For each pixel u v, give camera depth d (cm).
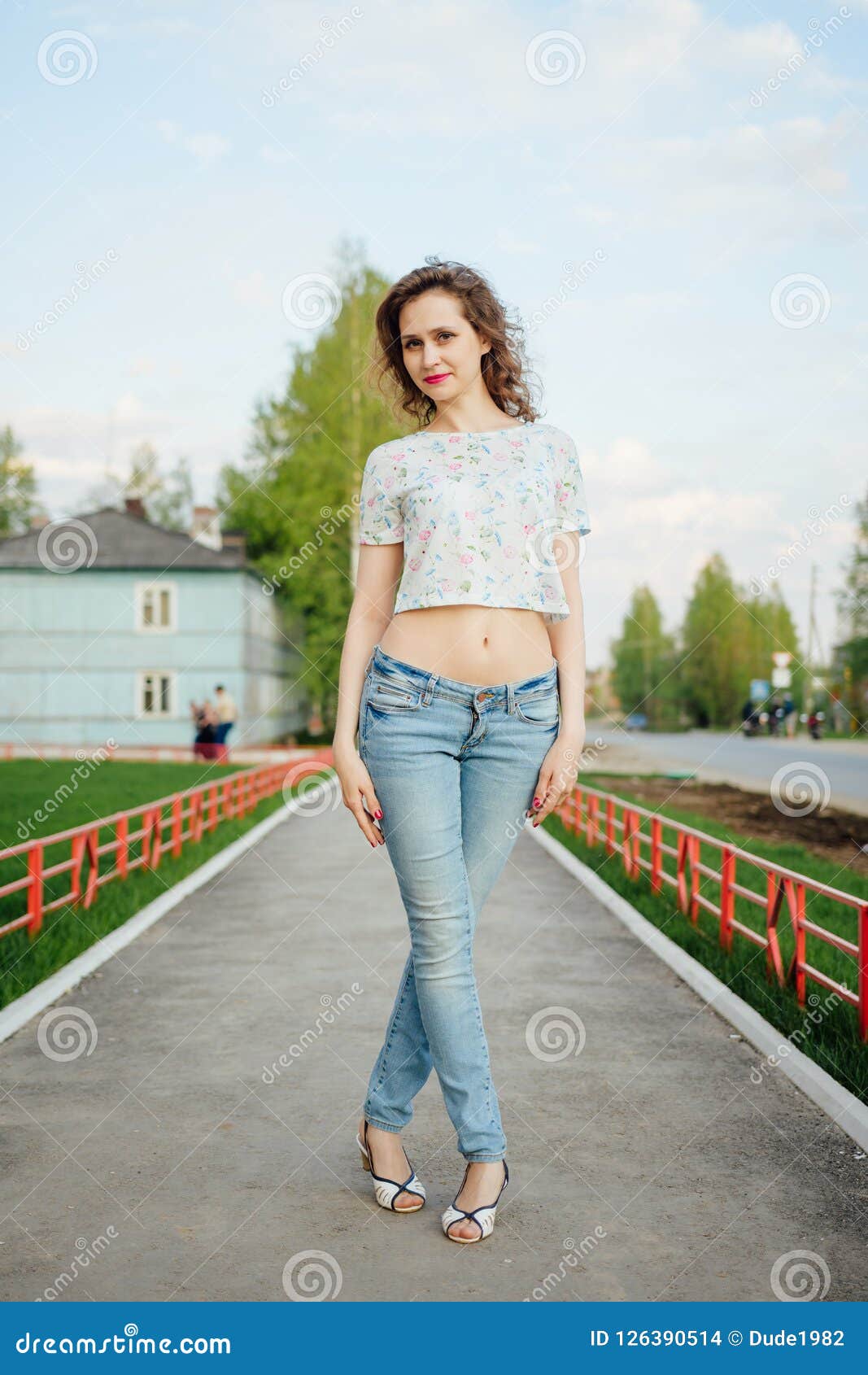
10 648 4584
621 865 1273
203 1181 409
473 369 357
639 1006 679
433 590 336
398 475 347
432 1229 365
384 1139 381
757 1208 384
